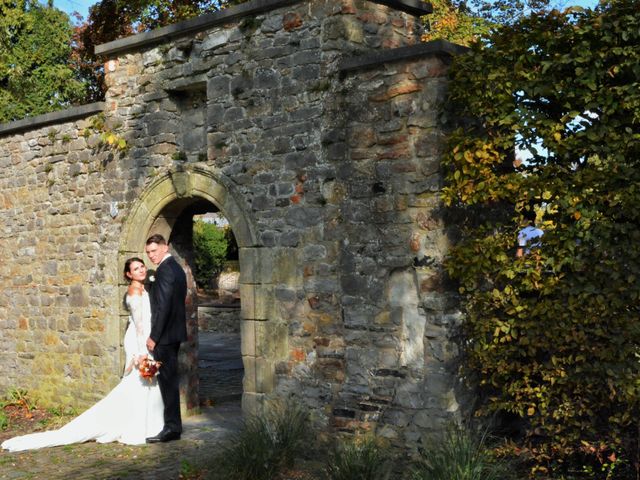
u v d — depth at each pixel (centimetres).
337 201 719
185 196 850
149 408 805
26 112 1702
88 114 966
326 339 727
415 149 666
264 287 770
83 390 977
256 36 783
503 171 651
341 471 601
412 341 670
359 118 700
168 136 884
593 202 578
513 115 612
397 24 778
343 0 723
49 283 1023
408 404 667
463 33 1448
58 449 786
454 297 662
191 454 741
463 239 669
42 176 1030
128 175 922
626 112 570
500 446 629
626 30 561
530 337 610
